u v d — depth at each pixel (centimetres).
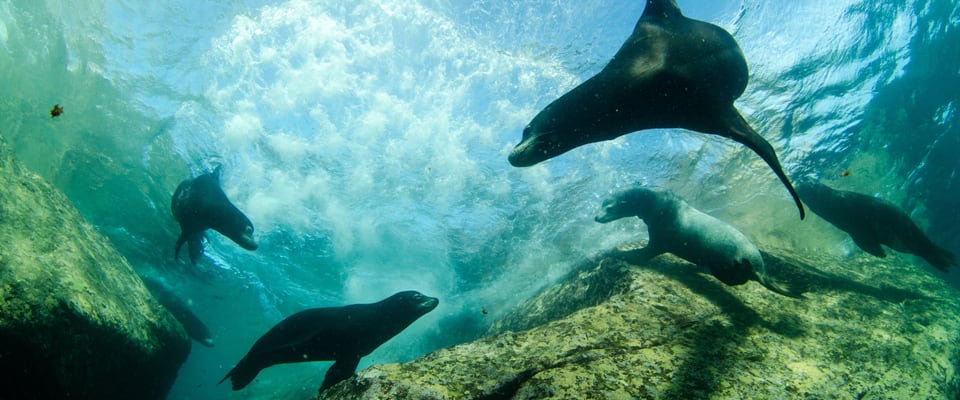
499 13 749
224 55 902
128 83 1006
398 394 266
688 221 509
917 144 1023
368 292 1656
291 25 831
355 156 1006
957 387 351
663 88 275
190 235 657
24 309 445
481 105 866
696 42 282
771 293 464
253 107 957
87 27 941
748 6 736
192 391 4691
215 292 1861
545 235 1052
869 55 852
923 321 435
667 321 383
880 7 800
